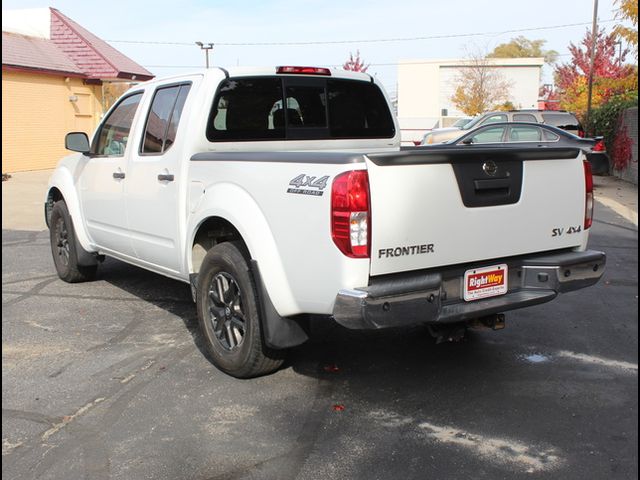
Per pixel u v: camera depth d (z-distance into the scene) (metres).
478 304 3.88
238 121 4.95
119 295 6.62
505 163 3.94
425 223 3.63
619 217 11.77
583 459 3.37
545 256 4.24
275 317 3.99
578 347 5.03
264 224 3.98
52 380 4.42
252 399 4.10
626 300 6.34
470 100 47.56
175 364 4.71
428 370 4.58
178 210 4.85
